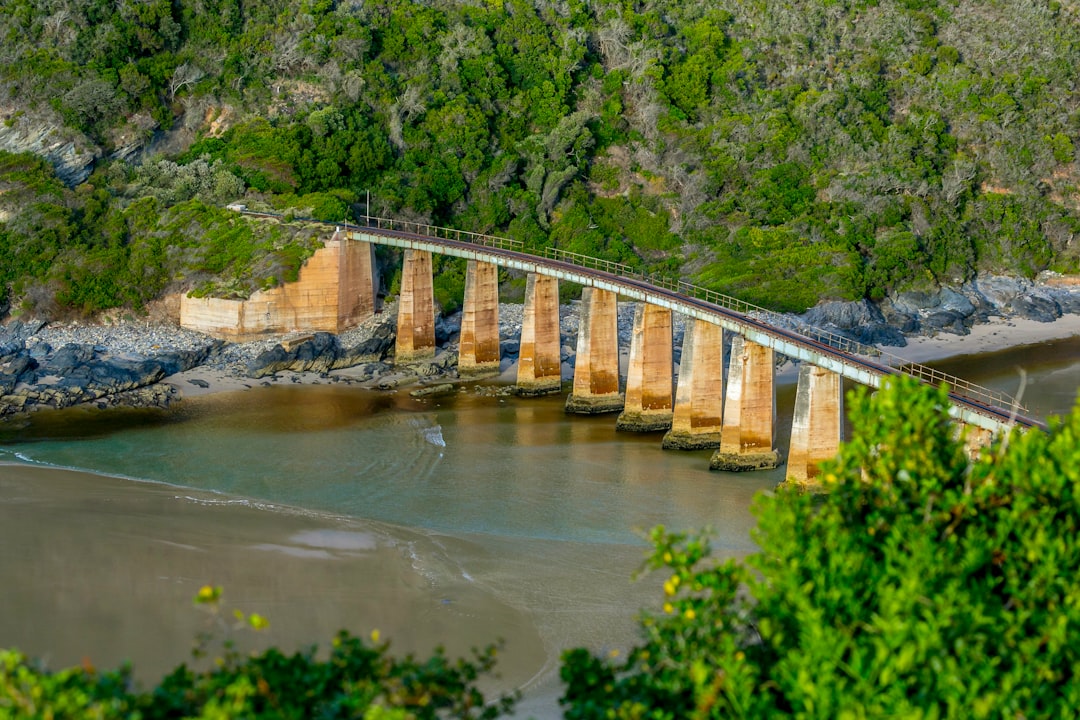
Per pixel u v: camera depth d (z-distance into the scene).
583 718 25.56
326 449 75.00
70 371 88.38
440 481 68.19
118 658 42.75
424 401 89.00
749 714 23.88
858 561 26.14
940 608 23.77
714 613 27.45
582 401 84.94
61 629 45.22
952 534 27.64
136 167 119.19
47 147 116.25
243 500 63.50
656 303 77.75
